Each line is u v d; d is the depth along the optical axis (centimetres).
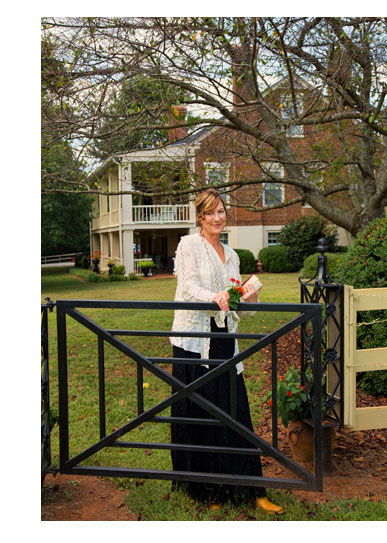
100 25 475
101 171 1894
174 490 288
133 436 371
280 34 473
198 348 271
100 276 1833
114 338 256
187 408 275
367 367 305
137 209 1961
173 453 283
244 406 273
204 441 271
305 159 728
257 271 1981
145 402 445
